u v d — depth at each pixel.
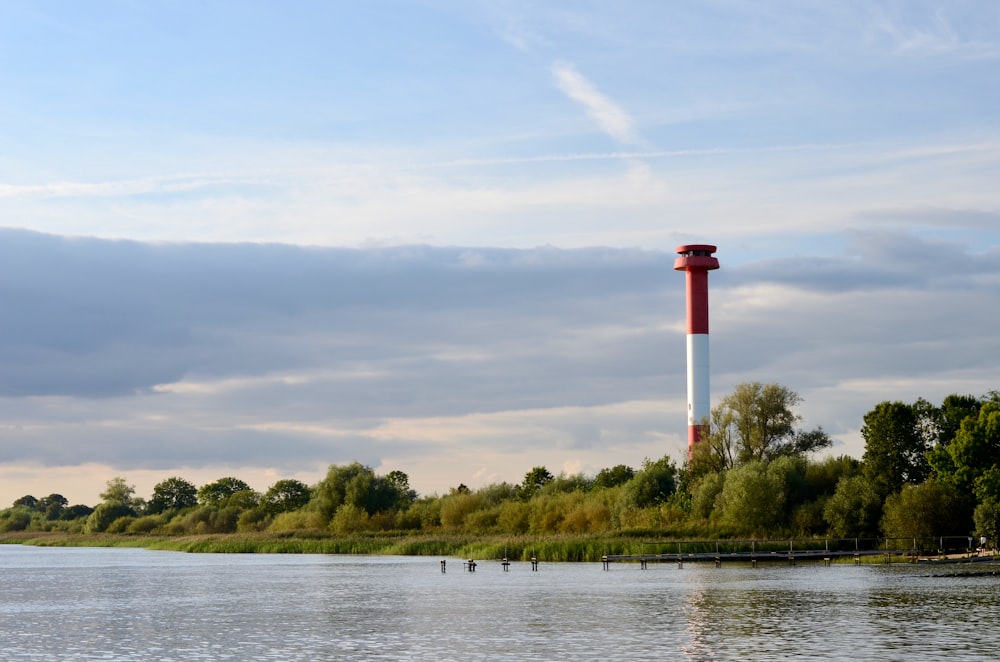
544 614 66.56
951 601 70.19
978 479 111.31
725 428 148.25
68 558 168.62
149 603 80.44
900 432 129.62
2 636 60.34
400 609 71.81
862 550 113.00
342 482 195.00
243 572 120.50
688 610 67.25
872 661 46.75
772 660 47.38
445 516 173.12
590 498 151.50
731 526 128.62
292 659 49.91
